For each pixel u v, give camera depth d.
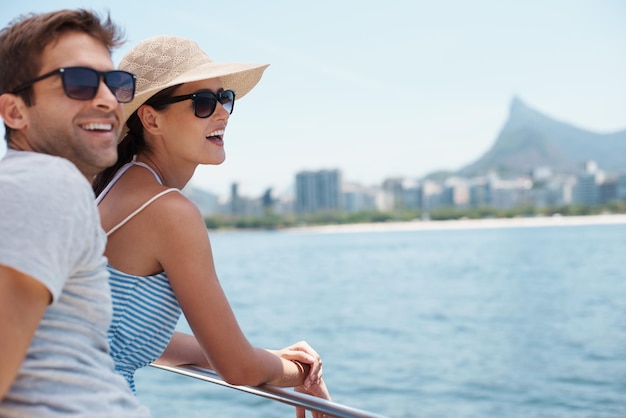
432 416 10.84
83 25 1.07
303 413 1.64
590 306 24.86
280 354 1.57
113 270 1.33
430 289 33.00
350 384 13.41
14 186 0.92
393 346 18.00
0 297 0.87
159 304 1.37
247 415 9.77
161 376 12.79
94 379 1.01
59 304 0.99
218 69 1.49
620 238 78.12
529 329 20.16
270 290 34.38
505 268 44.12
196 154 1.52
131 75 1.12
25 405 0.97
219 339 1.35
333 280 39.69
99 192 1.57
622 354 15.56
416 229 171.12
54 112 1.05
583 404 11.34
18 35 1.04
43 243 0.90
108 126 1.10
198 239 1.34
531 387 12.73
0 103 1.06
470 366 14.95
